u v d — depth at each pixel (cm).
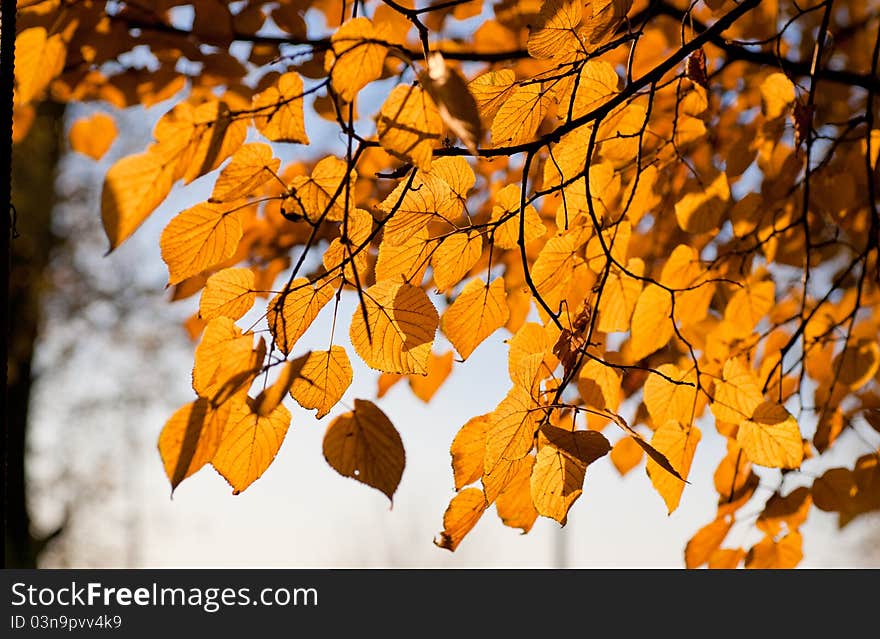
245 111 157
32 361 903
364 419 160
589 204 168
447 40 208
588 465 157
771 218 201
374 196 203
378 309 159
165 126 156
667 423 174
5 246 159
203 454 156
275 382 156
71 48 195
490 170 222
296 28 198
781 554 192
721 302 202
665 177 186
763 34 208
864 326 258
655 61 214
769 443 172
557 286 178
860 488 190
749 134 190
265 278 226
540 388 165
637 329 181
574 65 167
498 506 167
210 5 194
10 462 852
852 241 233
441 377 205
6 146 160
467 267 168
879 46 185
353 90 154
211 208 158
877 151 194
